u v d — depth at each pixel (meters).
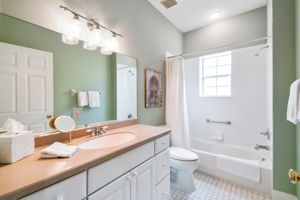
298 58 1.30
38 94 1.03
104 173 0.82
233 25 2.60
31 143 0.83
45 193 0.57
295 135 1.41
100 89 1.47
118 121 1.63
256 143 2.32
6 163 0.70
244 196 1.66
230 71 2.61
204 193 1.72
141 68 2.01
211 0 2.16
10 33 0.91
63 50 1.17
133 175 1.01
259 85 2.28
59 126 1.04
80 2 1.27
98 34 1.34
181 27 2.95
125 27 1.74
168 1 2.15
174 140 2.31
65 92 1.19
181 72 2.32
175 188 1.84
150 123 2.19
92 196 0.75
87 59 1.35
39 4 1.03
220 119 2.65
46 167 0.66
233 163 1.88
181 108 2.29
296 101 1.05
